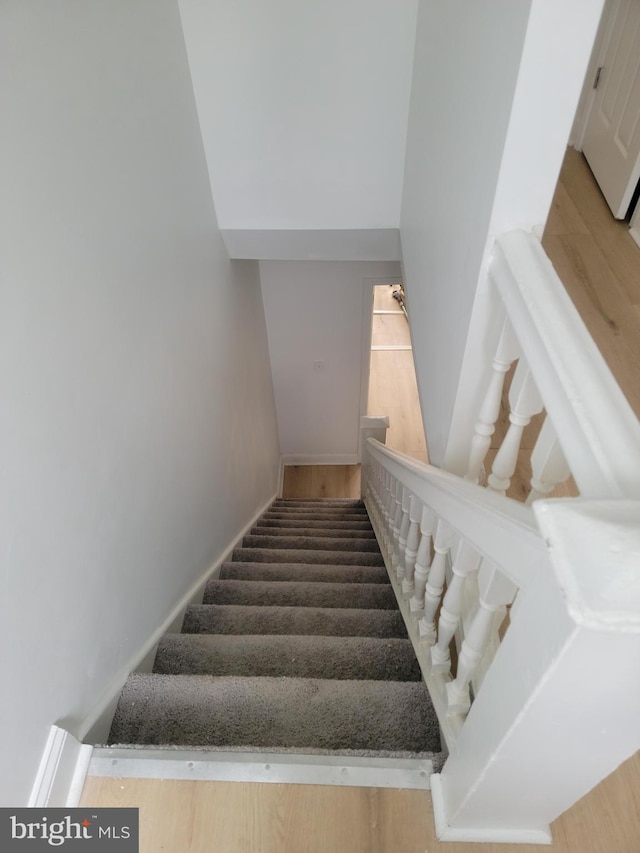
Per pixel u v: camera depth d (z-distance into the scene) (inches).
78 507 41.5
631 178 88.5
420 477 48.2
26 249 33.3
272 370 167.9
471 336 42.1
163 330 61.5
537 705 22.7
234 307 105.5
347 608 74.1
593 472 20.5
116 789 38.6
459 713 41.4
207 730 46.7
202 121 79.5
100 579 46.1
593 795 37.2
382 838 36.4
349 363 166.4
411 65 73.9
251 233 92.7
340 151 83.0
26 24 33.3
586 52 28.9
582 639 18.5
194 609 70.5
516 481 61.5
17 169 32.3
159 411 60.4
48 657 37.5
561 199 99.5
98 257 44.1
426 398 66.1
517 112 31.0
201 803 38.0
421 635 52.8
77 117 40.3
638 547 15.6
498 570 29.0
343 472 194.4
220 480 95.0
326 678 55.1
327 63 74.0
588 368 25.0
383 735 45.2
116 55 48.0
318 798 38.0
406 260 83.2
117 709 48.6
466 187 42.4
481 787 30.3
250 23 70.3
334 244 94.9
